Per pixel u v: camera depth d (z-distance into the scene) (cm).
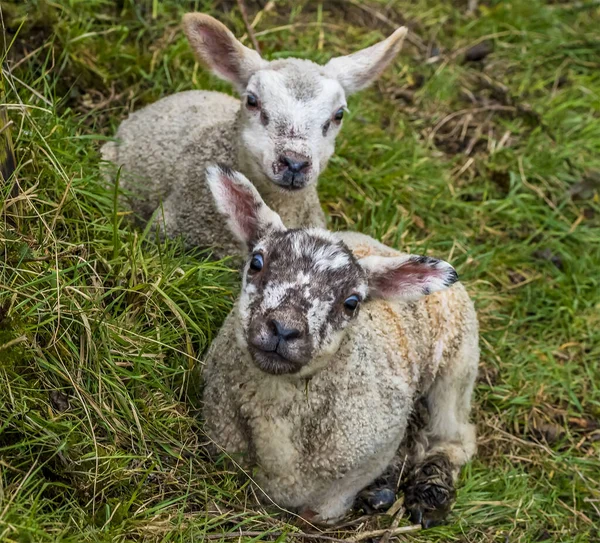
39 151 850
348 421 777
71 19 1116
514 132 1358
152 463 745
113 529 675
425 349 912
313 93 945
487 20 1504
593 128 1373
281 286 713
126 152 1063
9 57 1022
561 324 1154
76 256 795
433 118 1343
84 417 732
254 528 754
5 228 755
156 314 828
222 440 780
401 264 787
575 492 961
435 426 971
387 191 1183
